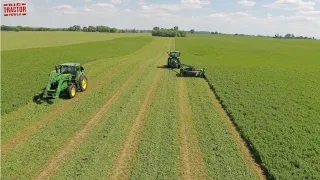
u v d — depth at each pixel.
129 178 10.36
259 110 18.80
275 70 37.91
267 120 16.70
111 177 10.39
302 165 11.59
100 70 32.31
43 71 28.42
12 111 16.69
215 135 14.51
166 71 33.06
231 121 16.75
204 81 28.33
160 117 16.81
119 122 15.73
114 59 43.38
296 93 24.36
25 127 14.59
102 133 14.16
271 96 22.78
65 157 11.68
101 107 18.31
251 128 15.40
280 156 12.38
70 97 19.94
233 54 63.59
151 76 29.55
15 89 20.89
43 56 41.44
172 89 24.08
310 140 14.18
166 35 178.25
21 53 44.44
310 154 12.62
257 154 12.57
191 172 10.95
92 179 10.22
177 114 17.53
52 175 10.38
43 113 16.77
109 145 12.86
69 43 74.88
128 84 25.31
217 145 13.38
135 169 10.93
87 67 34.00
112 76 28.97
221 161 11.90
